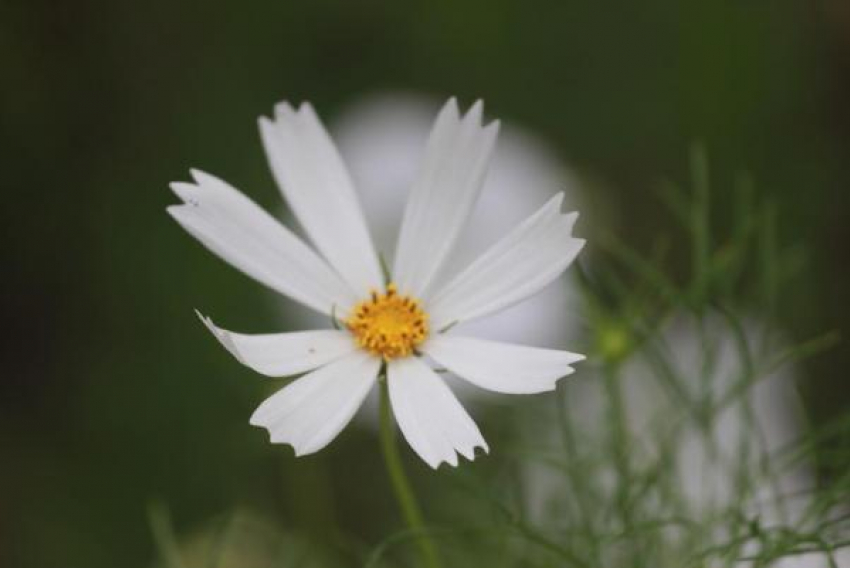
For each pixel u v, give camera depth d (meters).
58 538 0.76
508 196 0.76
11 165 0.81
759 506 0.57
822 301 0.74
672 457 0.58
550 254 0.55
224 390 0.79
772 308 0.59
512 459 0.62
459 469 0.58
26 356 0.80
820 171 0.82
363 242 0.57
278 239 0.56
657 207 0.84
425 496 0.72
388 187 0.76
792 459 0.57
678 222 0.83
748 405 0.57
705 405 0.58
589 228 0.78
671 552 0.58
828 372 0.72
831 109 0.84
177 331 0.80
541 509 0.59
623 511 0.57
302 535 0.66
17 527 0.76
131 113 0.84
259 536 0.68
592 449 0.58
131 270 0.81
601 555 0.57
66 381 0.80
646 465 0.59
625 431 0.58
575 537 0.58
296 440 0.53
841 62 0.84
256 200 0.84
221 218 0.55
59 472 0.77
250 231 0.55
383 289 0.56
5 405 0.79
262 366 0.54
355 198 0.57
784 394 0.63
